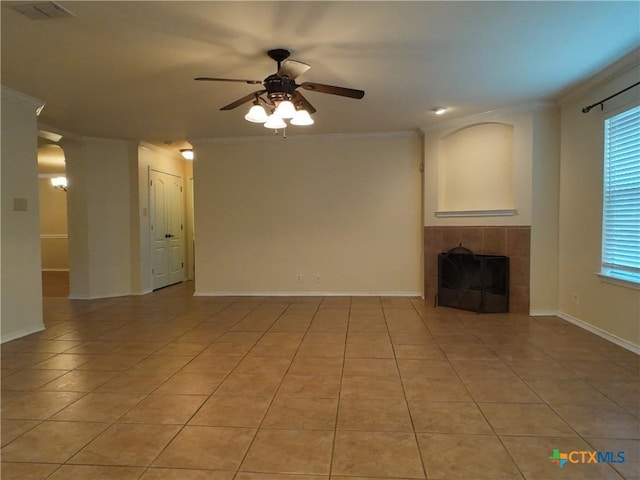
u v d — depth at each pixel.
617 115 3.48
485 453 1.96
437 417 2.31
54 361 3.30
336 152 5.95
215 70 3.39
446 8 2.44
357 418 2.31
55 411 2.43
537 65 3.34
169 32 2.72
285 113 2.86
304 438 2.11
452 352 3.42
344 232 5.99
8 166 3.84
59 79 3.56
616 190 3.54
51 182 9.77
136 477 1.81
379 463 1.89
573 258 4.23
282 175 6.06
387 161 5.87
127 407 2.48
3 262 3.81
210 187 6.18
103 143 6.08
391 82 3.71
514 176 4.66
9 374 3.02
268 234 6.12
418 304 5.34
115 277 6.22
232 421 2.30
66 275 8.98
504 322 4.36
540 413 2.34
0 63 3.21
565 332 3.95
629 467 1.84
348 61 3.22
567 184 4.31
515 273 4.73
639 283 3.21
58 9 2.40
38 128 5.17
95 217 6.04
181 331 4.18
